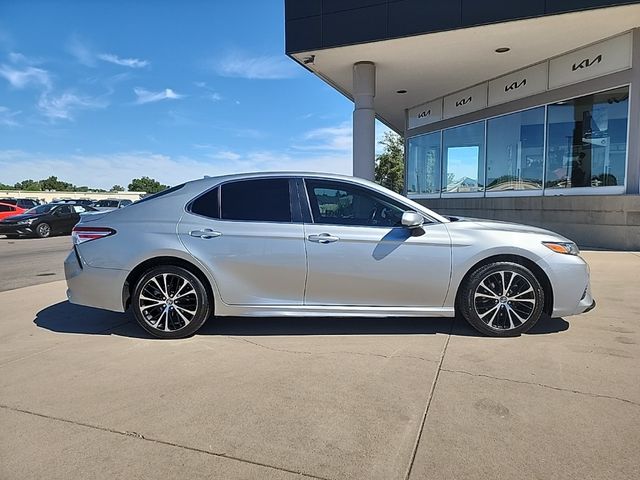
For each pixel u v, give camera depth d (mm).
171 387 3570
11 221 18859
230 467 2582
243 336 4789
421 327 5031
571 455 2641
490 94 14539
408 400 3320
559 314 4637
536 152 13000
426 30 10602
